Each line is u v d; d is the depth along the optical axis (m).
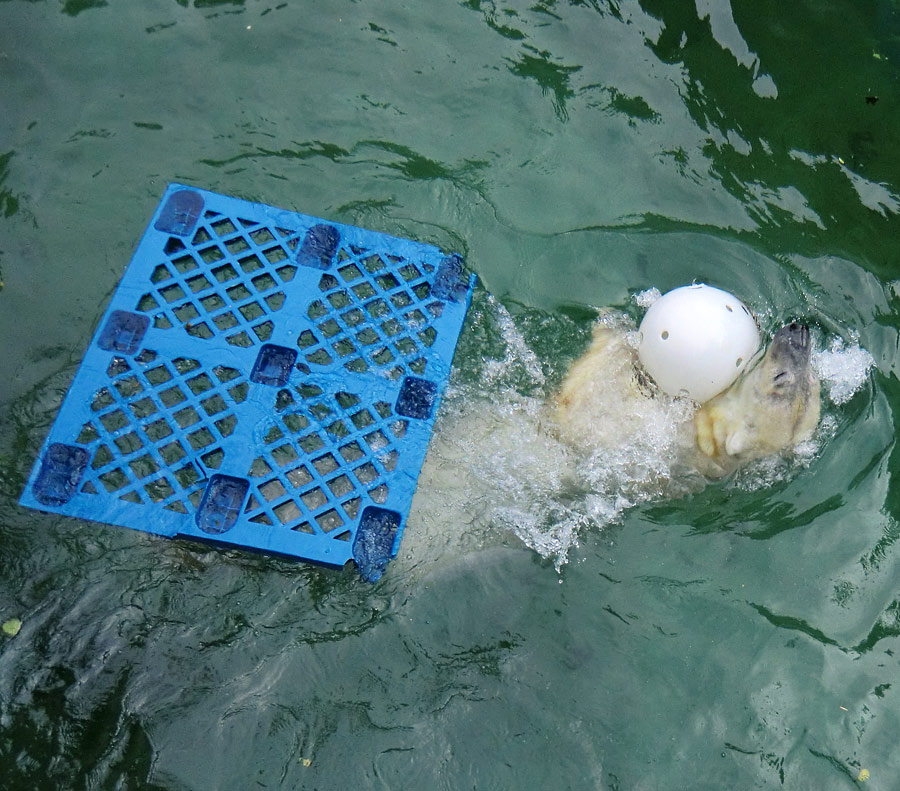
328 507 5.44
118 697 5.13
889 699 5.28
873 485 5.62
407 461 5.54
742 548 5.52
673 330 5.53
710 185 6.21
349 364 5.68
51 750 5.04
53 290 5.78
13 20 6.27
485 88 6.35
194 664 5.20
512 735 5.17
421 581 5.39
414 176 6.14
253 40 6.37
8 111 6.09
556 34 6.49
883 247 6.14
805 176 6.29
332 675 5.22
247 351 5.65
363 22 6.45
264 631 5.27
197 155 6.09
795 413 5.50
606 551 5.50
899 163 6.36
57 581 5.28
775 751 5.20
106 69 6.23
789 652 5.35
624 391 5.65
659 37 6.54
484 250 6.02
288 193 6.06
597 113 6.33
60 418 5.48
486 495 5.56
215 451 5.49
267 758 5.08
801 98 6.48
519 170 6.19
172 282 5.74
